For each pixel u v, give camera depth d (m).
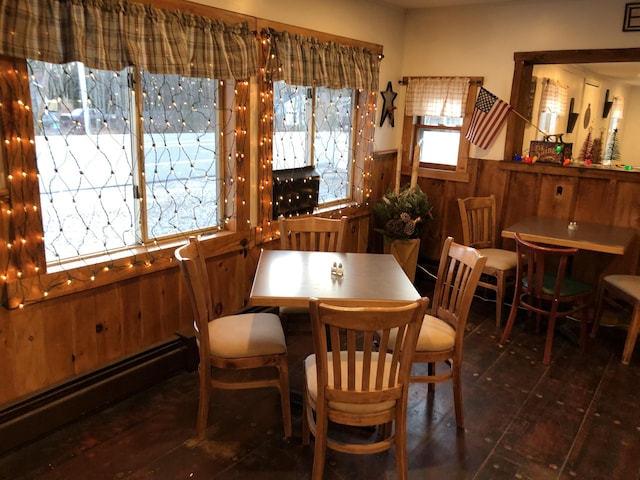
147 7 2.62
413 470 2.38
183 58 2.82
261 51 3.44
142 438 2.55
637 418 2.85
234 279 3.62
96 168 2.68
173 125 3.07
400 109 5.13
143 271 2.92
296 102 4.01
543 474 2.38
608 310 4.31
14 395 2.46
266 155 3.67
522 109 4.63
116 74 2.70
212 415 2.76
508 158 4.62
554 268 4.45
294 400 2.87
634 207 4.07
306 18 3.79
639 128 9.59
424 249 5.23
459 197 4.94
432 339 2.58
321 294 2.38
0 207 2.25
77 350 2.69
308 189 4.16
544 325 4.09
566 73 6.19
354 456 2.46
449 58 4.78
